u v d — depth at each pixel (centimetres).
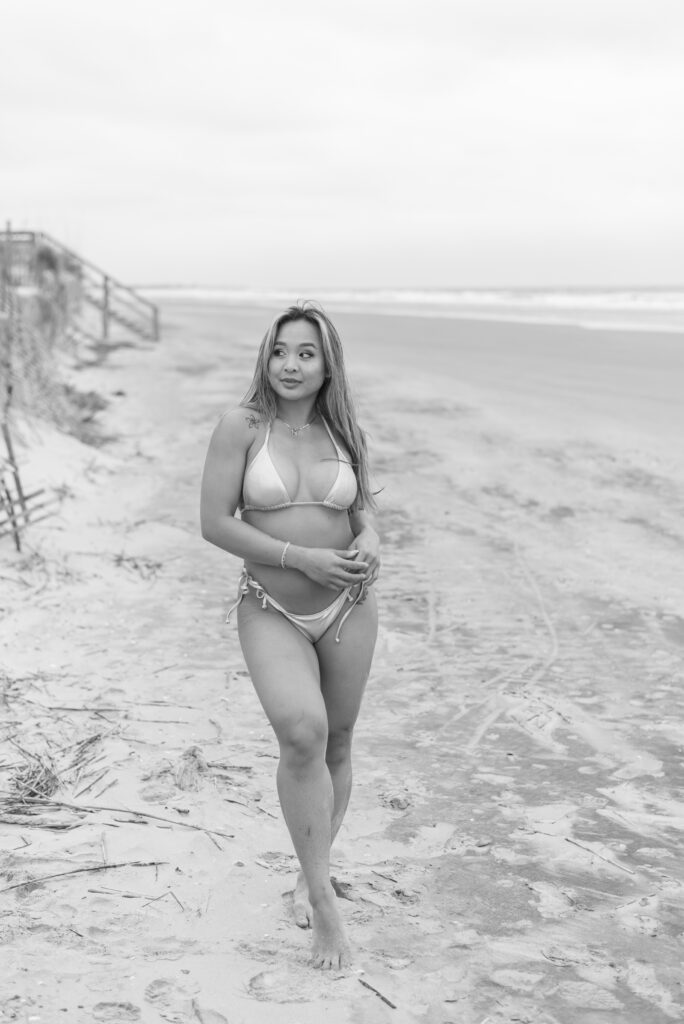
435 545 848
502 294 10956
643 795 438
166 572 767
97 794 430
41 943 327
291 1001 302
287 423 339
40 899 351
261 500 331
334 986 309
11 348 1312
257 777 448
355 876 372
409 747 484
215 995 304
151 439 1339
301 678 318
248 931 337
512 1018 298
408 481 1082
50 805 419
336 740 353
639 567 779
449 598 712
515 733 500
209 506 334
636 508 960
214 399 1725
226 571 772
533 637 634
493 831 407
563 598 710
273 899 356
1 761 457
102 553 802
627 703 535
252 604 337
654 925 346
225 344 2961
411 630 648
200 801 425
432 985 312
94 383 1889
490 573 770
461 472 1123
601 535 870
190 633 636
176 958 321
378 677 571
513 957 327
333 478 336
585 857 388
